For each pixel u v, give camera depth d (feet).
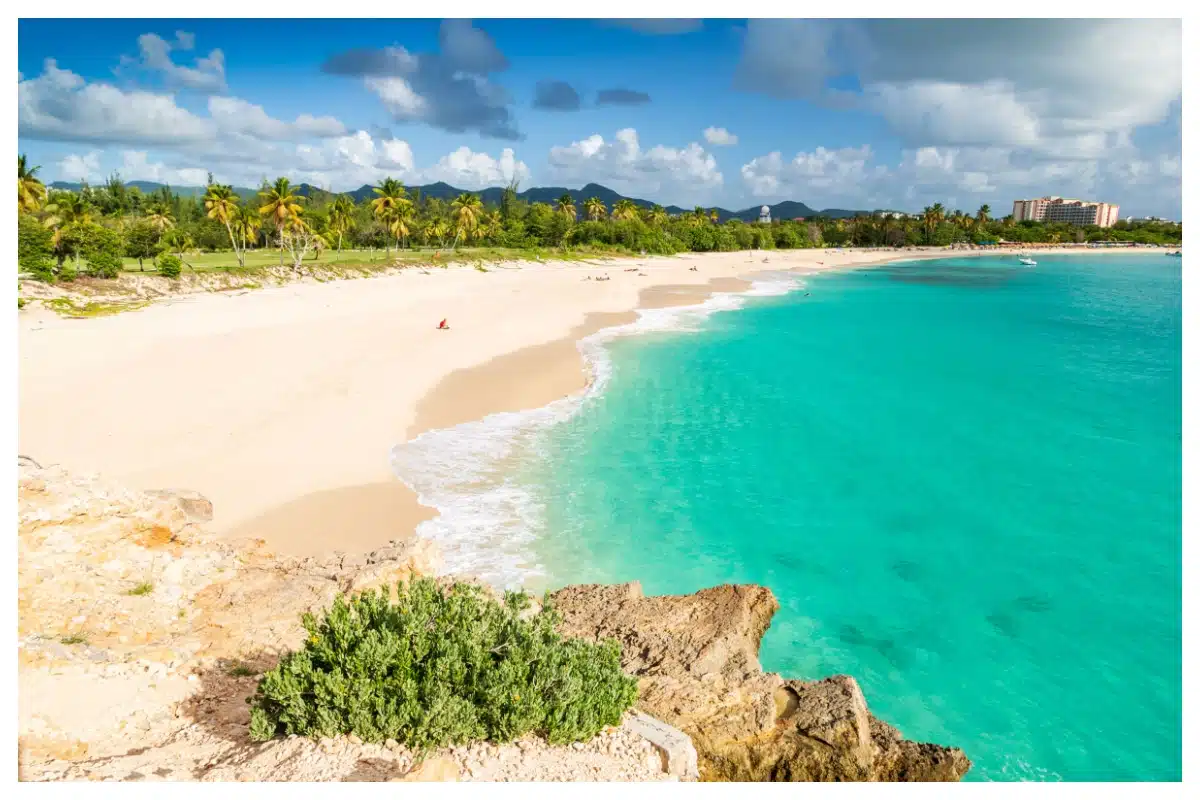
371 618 29.84
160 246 248.52
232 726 28.94
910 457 93.61
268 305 182.39
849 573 63.93
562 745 27.99
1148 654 53.11
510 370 129.08
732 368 142.31
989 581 63.21
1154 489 84.02
